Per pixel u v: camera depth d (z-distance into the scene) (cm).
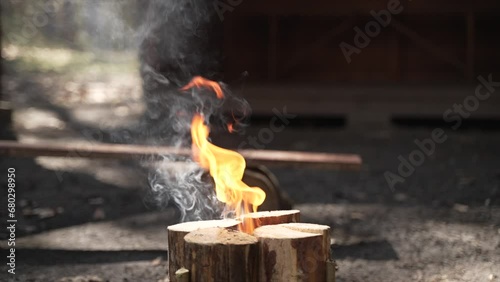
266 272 534
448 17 1778
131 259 820
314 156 898
